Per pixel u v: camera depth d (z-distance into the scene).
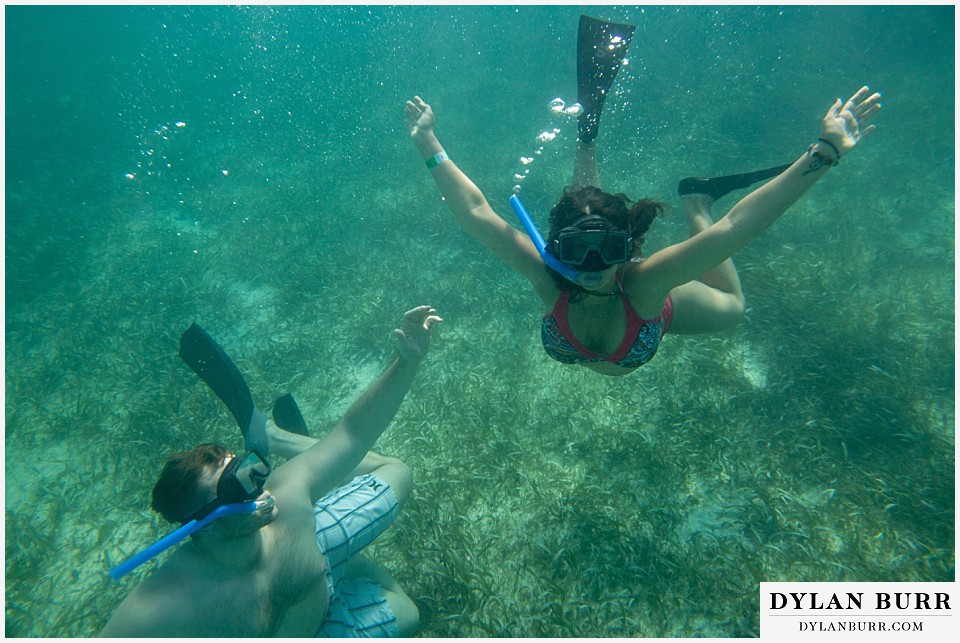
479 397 3.80
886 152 5.78
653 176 5.75
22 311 5.63
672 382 3.65
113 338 5.08
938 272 4.35
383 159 7.22
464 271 5.03
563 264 1.49
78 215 7.34
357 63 10.77
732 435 3.31
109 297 5.62
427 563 2.93
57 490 3.72
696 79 7.54
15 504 3.71
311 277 5.28
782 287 4.15
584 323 1.73
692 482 3.16
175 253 6.16
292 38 11.98
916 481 2.97
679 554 2.84
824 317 3.95
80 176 8.51
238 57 12.63
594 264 1.39
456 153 6.89
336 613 2.07
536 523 3.05
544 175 6.14
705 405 3.49
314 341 4.55
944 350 3.65
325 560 1.97
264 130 9.02
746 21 8.66
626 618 2.66
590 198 1.48
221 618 1.51
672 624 2.63
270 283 5.52
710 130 6.37
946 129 5.83
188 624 1.46
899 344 3.71
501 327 4.42
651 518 2.98
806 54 7.70
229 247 6.07
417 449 3.49
